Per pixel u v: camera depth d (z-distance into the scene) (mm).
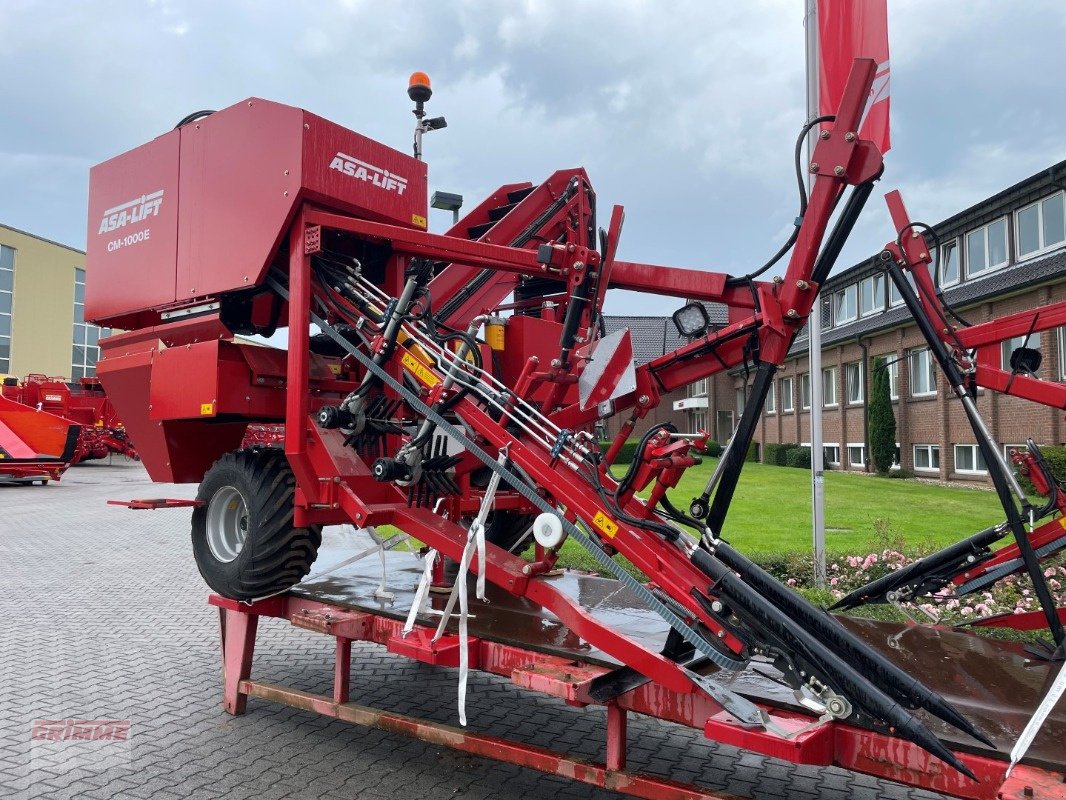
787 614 2713
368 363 3824
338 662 3988
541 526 3145
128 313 4777
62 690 5137
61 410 25016
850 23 6246
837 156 2852
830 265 3008
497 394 3439
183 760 4016
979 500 14055
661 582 2861
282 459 4309
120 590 8531
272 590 4352
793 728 2582
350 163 4117
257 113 4070
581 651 3293
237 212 4133
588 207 6562
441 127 6176
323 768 3938
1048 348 16031
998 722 2564
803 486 17344
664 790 2863
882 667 2527
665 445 2957
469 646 3551
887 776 2500
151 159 4668
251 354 4402
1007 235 19812
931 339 3771
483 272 5914
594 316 4121
